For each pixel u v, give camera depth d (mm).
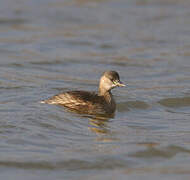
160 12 34844
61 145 12695
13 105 15602
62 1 36781
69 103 15578
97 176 11008
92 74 21625
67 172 11203
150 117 15688
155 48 26672
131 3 37188
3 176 10875
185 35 29359
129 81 20578
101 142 13023
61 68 22484
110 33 29781
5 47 26047
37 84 19078
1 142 12617
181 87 19547
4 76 20094
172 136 13703
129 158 12008
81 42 27719
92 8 35562
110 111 15969
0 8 34094
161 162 11852
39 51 25547
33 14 33375
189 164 11734
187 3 37406
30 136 13141
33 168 11305
